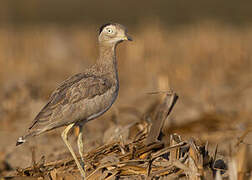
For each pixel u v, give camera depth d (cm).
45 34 2631
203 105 1359
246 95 1524
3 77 1948
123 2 4566
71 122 798
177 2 4428
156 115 878
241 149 682
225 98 1516
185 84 1797
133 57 2044
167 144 849
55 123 781
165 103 885
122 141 854
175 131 1188
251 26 3291
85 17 4053
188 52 2202
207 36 2328
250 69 2064
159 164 770
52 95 809
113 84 849
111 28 870
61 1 4728
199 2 4425
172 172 743
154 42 2123
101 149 854
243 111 1309
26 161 1005
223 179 730
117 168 755
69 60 2239
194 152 724
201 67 2056
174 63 2012
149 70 1941
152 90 1577
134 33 2767
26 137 768
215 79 1861
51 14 4194
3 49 2292
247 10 4047
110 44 873
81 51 2383
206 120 1227
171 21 3744
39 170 813
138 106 1419
